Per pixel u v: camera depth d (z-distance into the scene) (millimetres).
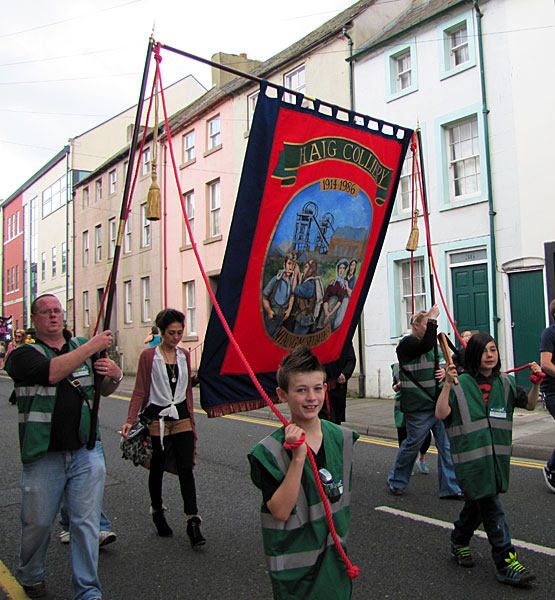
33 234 38656
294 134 4949
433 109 12984
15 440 9336
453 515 5125
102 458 3605
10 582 3936
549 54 11062
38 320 3553
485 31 12023
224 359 4844
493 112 11852
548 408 5730
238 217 4750
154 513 4793
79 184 31125
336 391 6070
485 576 3840
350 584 2424
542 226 11031
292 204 5047
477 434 3756
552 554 4152
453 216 12492
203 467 7188
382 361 13805
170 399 4594
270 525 2334
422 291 13180
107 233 28203
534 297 11141
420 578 3828
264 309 5039
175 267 22484
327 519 2365
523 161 11344
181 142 22453
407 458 5688
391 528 4812
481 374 3898
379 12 15422
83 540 3342
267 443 2391
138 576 4016
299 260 5242
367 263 5938
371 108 14375
